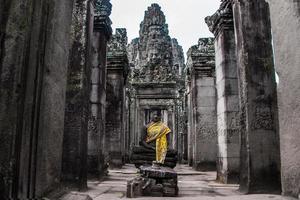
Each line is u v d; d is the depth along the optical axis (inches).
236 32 416.5
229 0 502.9
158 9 1560.0
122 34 847.1
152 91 1280.8
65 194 210.2
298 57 186.1
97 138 530.0
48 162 189.3
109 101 802.8
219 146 523.5
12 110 158.6
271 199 239.9
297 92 187.2
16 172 157.2
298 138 185.6
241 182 380.5
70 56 402.9
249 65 385.7
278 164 364.8
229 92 499.8
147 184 358.6
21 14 169.2
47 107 186.4
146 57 1494.8
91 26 434.6
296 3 189.6
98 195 354.0
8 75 161.3
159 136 479.2
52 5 192.4
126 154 1093.8
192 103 824.9
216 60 553.6
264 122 373.1
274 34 217.9
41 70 178.1
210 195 361.1
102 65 563.2
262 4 405.4
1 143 155.4
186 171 755.4
